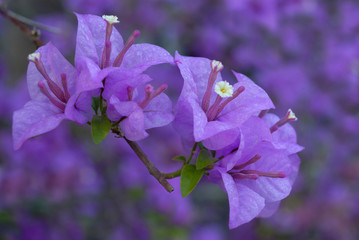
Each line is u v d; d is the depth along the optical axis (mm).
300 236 896
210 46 867
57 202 741
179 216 743
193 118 427
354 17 967
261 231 896
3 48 883
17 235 701
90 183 779
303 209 879
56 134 770
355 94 961
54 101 427
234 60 888
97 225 769
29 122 424
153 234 748
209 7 863
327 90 959
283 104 899
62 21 822
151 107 429
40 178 744
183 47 880
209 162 429
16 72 881
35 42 499
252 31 865
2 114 801
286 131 456
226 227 919
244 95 433
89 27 440
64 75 426
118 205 765
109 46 426
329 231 887
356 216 896
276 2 831
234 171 435
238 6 814
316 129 943
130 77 420
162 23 829
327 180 925
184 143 444
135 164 782
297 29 912
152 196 753
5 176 724
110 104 422
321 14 929
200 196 887
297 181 903
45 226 728
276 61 894
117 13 807
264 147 439
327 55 953
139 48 437
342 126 955
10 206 710
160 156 822
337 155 942
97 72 417
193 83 434
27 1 856
